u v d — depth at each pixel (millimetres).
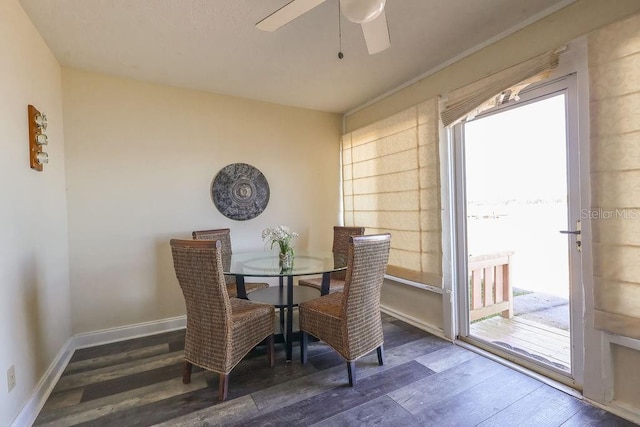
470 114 2404
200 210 3139
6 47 1614
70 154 2592
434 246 2742
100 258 2705
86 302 2650
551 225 2170
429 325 2877
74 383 2061
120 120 2785
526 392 1901
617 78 1606
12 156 1651
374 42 1654
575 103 1863
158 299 2938
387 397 1872
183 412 1752
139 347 2604
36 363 1871
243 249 3373
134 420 1691
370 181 3506
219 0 1800
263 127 3490
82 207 2633
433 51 2455
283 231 2645
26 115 1848
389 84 3088
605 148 1662
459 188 2623
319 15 1956
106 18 1949
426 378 2070
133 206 2836
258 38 2217
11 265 1616
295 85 3062
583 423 1622
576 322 1897
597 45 1673
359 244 1955
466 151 2615
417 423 1646
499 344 2510
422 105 2803
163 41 2232
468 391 1921
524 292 2785
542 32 1982
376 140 3398
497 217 2572
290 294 2424
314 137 3828
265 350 2516
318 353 2469
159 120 2953
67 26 2020
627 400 1676
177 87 3037
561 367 2043
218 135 3232
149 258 2900
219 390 1899
